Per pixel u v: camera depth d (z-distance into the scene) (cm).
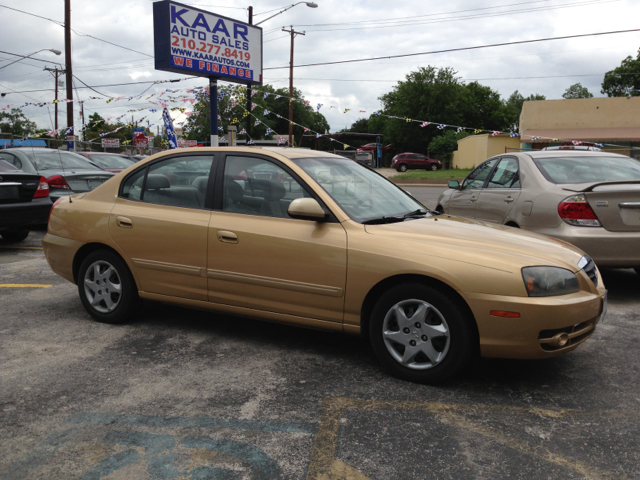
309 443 262
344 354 385
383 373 350
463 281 312
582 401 313
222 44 1410
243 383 333
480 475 237
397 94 6247
